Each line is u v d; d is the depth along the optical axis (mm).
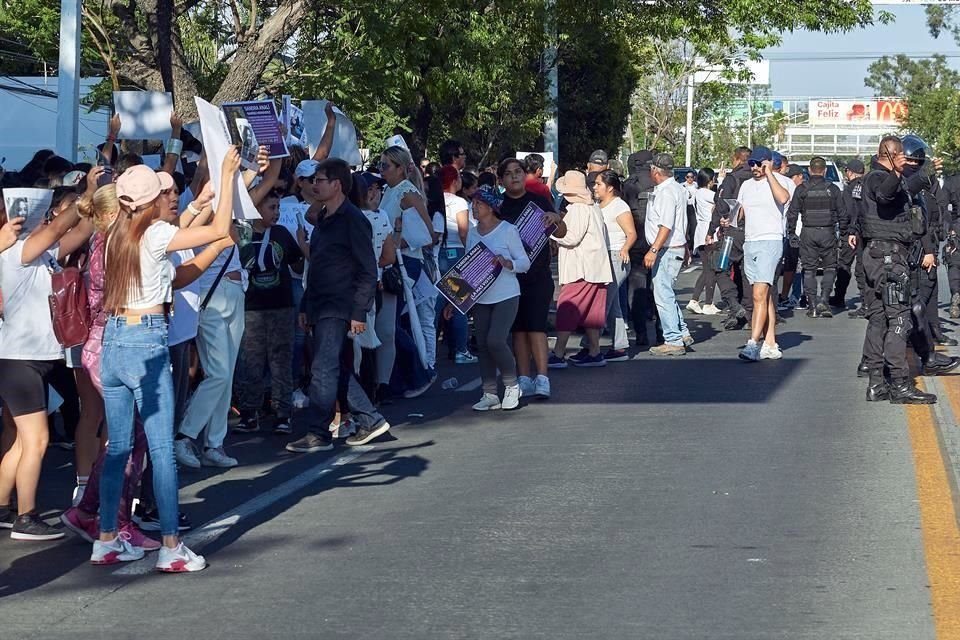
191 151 11430
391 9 16703
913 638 5125
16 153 21141
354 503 7609
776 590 5754
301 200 11250
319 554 6520
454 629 5324
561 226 12594
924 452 8578
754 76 43281
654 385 11773
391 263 10602
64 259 7000
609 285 13461
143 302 6254
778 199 12891
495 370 10883
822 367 12703
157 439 6266
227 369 8719
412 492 7840
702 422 9852
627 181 15078
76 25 12312
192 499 7867
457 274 10461
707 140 72250
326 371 9156
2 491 7238
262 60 14938
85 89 20797
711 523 6902
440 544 6617
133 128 11273
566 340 13055
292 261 9969
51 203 7520
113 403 6344
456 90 20953
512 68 25203
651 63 48719
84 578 6234
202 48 20781
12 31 23141
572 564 6211
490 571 6125
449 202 13547
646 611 5500
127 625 5496
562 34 26594
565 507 7312
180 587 6035
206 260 6496
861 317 17609
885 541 6508
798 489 7625
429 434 9773
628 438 9305
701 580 5918
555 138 28078
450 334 13812
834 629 5242
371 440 9531
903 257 10406
